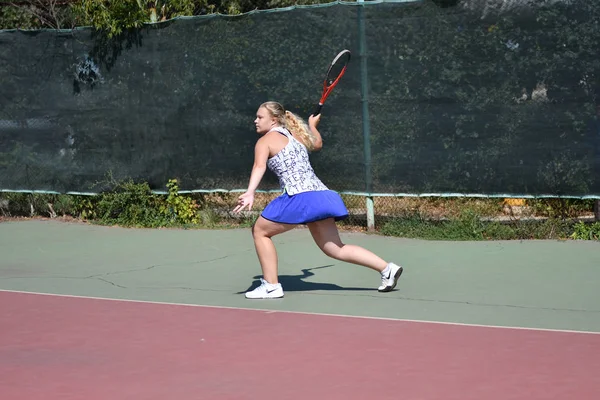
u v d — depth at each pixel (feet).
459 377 25.50
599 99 45.83
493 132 47.83
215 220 55.52
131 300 36.52
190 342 29.91
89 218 58.44
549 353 27.68
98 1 56.03
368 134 50.52
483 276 39.37
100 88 56.80
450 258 43.52
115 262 44.96
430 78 48.85
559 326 30.94
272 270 36.19
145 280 40.52
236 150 53.72
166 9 60.54
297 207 35.09
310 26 51.39
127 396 24.64
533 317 32.24
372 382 25.25
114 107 56.54
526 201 49.21
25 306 35.86
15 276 42.14
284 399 24.07
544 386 24.59
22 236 53.26
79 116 57.57
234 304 35.35
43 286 39.75
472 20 47.75
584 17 45.75
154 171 55.77
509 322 31.60
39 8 69.00
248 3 67.87
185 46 54.44
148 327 32.04
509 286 37.37
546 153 46.93
